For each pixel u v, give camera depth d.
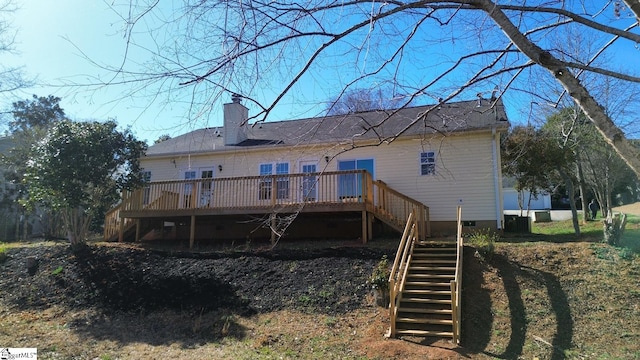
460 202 15.26
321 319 9.44
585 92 3.61
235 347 8.45
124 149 15.77
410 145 16.09
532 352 7.65
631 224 15.69
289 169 17.36
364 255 12.08
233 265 12.44
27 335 9.43
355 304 9.88
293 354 8.03
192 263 12.88
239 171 18.19
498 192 14.88
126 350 8.52
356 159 16.64
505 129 14.80
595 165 21.31
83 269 13.13
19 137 26.53
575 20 4.07
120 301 11.19
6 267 13.98
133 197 16.50
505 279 10.29
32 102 34.19
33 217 26.31
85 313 10.80
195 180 15.62
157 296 11.19
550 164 14.26
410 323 8.87
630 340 7.79
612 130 3.46
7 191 25.03
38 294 12.05
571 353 7.54
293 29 3.99
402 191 15.92
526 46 3.84
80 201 14.78
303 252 12.69
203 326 9.60
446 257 11.37
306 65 4.00
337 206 13.72
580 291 9.45
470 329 8.59
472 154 15.34
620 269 10.00
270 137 18.08
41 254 14.65
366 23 4.07
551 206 39.12
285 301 10.33
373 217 14.77
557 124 12.55
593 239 12.51
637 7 3.59
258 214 15.01
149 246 15.24
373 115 7.50
